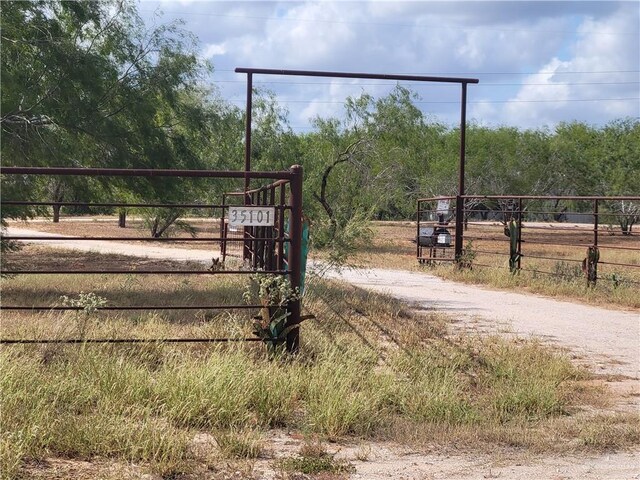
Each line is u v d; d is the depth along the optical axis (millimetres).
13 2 22594
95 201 27781
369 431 7828
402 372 10109
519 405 8836
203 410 7844
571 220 83000
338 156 39281
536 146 71938
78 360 8969
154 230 42594
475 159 68438
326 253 18828
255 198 20297
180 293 16344
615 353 12328
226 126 33094
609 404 9203
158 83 27391
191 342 10633
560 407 8891
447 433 7754
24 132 22797
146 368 8945
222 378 8250
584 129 78000
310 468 6570
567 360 11133
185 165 28641
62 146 24234
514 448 7453
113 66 26250
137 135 26609
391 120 42000
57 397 7824
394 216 68125
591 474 6695
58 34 23828
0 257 21281
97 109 25266
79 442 6781
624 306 18234
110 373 8445
